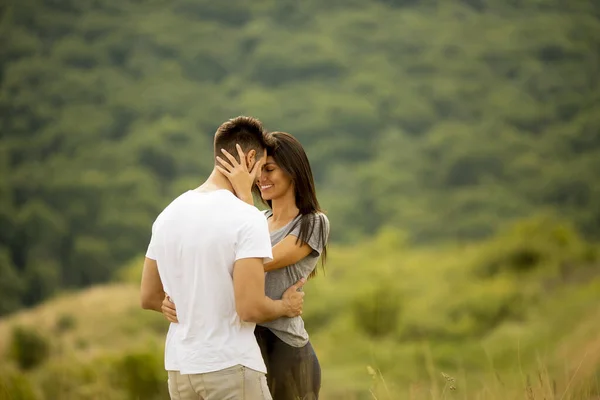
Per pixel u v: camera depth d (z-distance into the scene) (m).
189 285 6.67
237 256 6.57
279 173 7.85
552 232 57.28
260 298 6.54
